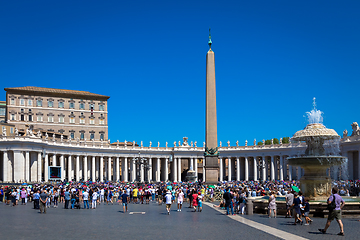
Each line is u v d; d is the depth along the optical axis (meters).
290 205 24.75
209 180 51.72
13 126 95.44
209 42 52.31
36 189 38.69
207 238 17.00
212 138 52.19
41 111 112.56
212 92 51.88
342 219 23.84
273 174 102.06
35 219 25.42
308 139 29.38
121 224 22.34
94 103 120.00
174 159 114.75
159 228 20.42
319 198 27.69
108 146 104.81
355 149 72.88
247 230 19.34
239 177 108.69
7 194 42.19
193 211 31.62
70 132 115.88
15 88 109.31
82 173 105.75
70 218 26.08
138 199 48.00
